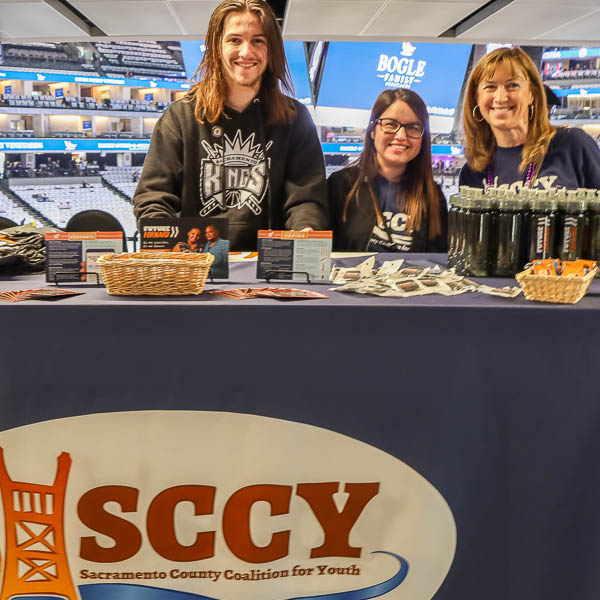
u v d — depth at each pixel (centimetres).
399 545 132
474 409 128
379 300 129
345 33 486
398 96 240
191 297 131
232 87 222
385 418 128
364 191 251
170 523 130
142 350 124
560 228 155
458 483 130
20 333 122
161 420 126
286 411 127
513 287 142
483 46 548
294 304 124
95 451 127
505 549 133
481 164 256
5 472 127
